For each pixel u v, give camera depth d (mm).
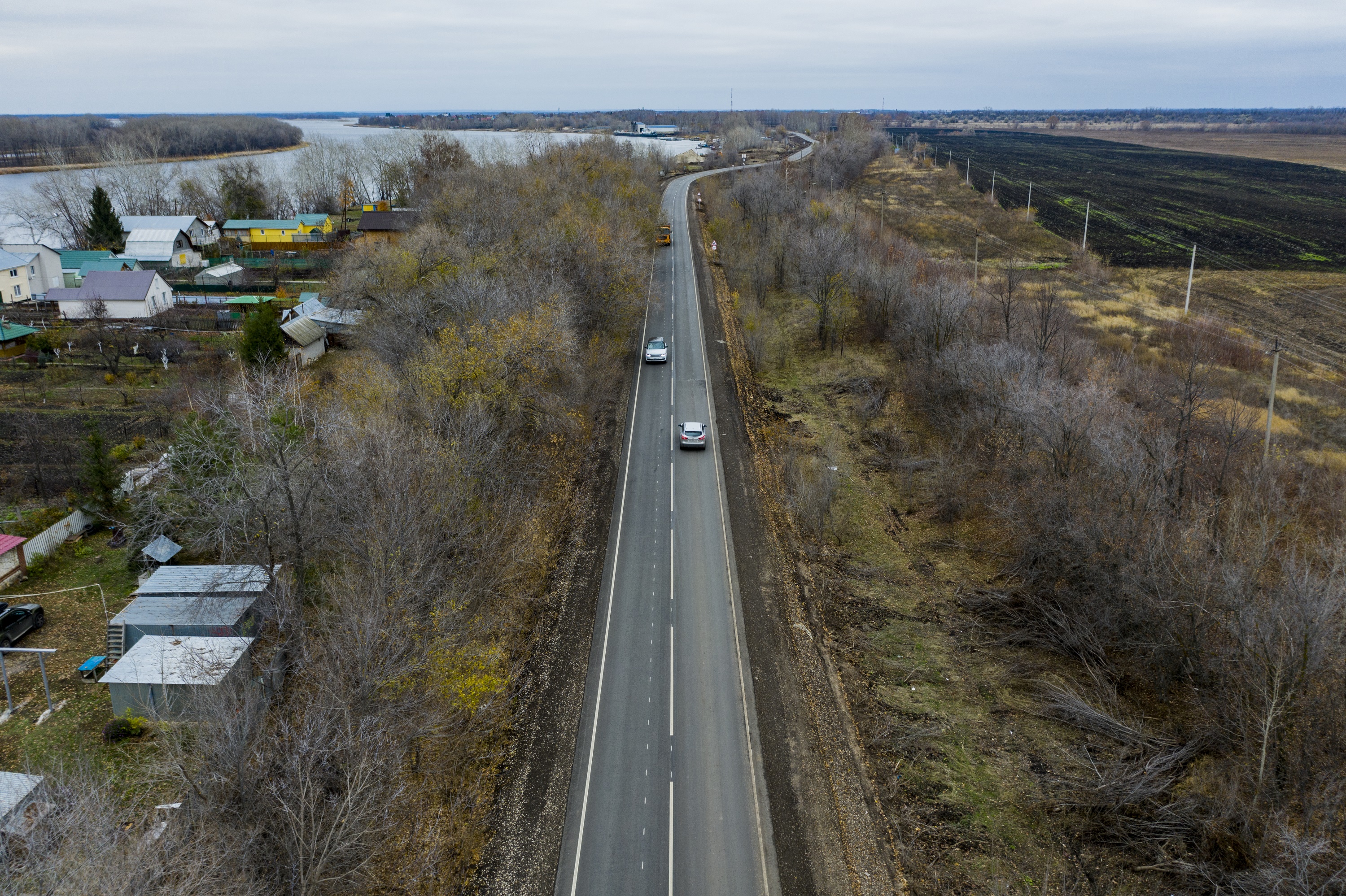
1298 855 19828
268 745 22531
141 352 68250
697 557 38844
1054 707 29312
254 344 56625
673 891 22797
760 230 89750
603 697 30047
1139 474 32500
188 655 28016
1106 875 23281
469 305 44531
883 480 47031
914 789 26422
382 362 42219
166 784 25125
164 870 17219
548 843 24172
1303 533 34406
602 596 35844
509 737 28062
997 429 44062
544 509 41438
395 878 22453
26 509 43312
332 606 30953
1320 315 75375
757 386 59750
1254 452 39156
